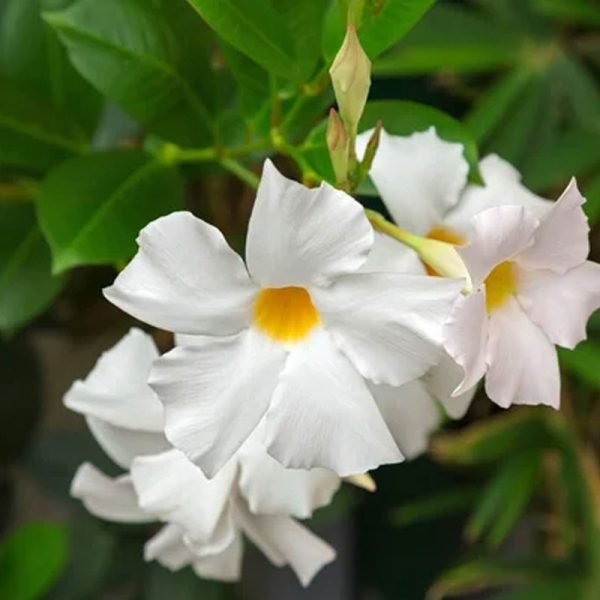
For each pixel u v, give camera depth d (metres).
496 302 0.29
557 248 0.29
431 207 0.32
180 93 0.35
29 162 0.39
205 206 0.45
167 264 0.27
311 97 0.33
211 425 0.27
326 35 0.32
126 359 0.33
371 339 0.27
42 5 0.38
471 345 0.26
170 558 0.36
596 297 0.29
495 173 0.33
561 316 0.29
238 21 0.31
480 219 0.27
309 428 0.27
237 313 0.28
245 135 0.37
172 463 0.32
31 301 0.39
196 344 0.27
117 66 0.34
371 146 0.29
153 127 0.35
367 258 0.28
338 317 0.27
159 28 0.35
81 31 0.34
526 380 0.29
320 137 0.33
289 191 0.26
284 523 0.34
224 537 0.32
